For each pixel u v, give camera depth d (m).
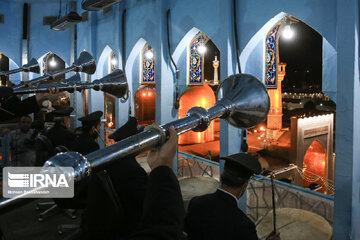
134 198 1.65
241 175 1.97
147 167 6.93
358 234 4.25
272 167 17.91
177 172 7.43
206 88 18.89
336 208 4.14
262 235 3.77
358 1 3.92
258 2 5.34
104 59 10.16
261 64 5.76
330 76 4.55
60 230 3.84
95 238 1.55
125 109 9.12
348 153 3.96
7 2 11.66
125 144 0.69
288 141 20.69
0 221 4.25
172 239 0.67
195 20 6.49
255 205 5.94
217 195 2.02
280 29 5.51
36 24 11.94
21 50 12.04
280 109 21.78
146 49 8.73
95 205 1.55
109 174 1.68
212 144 21.66
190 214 2.02
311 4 4.62
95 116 3.69
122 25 8.84
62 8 11.62
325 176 14.60
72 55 11.33
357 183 4.12
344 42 3.92
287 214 4.42
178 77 7.43
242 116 1.35
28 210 4.61
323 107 36.06
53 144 4.38
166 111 7.40
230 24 5.66
